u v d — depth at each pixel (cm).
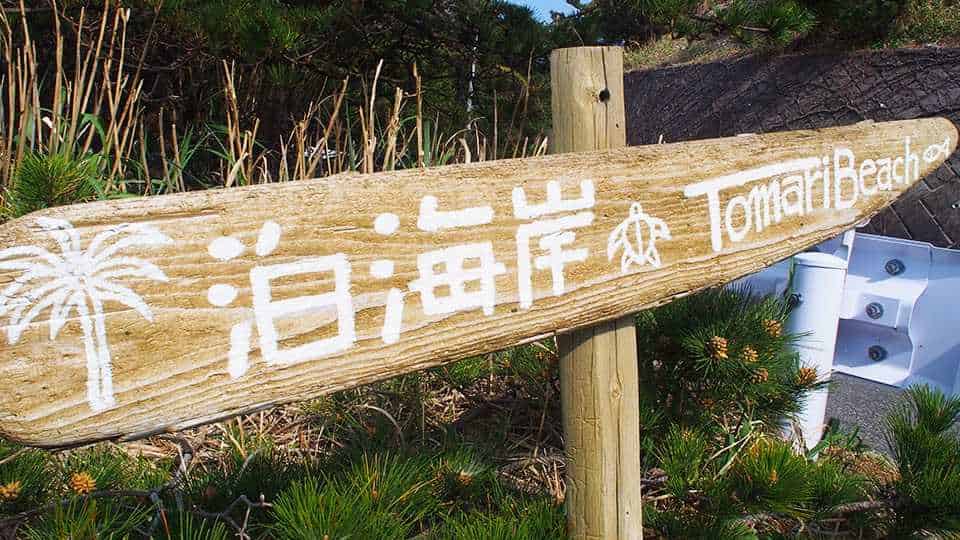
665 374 225
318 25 405
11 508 144
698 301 225
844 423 324
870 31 566
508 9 483
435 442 220
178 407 102
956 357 351
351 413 228
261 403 109
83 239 93
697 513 181
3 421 91
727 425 241
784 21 425
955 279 356
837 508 196
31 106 261
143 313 98
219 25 351
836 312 289
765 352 213
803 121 615
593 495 155
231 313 104
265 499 162
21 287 90
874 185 183
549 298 133
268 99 439
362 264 114
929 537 193
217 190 103
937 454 183
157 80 420
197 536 142
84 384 95
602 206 138
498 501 181
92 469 165
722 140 156
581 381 153
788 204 167
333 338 113
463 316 124
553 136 151
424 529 169
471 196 123
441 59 527
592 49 146
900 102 533
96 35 373
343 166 338
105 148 252
